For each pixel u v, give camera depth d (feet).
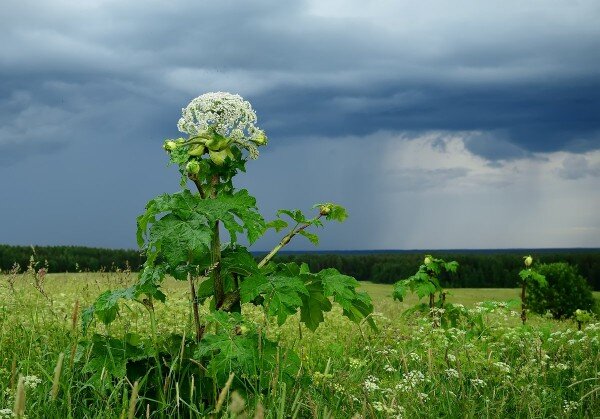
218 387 12.91
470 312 25.91
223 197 13.87
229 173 14.80
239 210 13.73
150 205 13.93
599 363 19.02
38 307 24.03
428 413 13.99
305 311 15.89
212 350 13.25
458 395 15.38
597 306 54.29
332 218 15.89
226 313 13.60
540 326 24.36
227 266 14.64
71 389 13.41
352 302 16.34
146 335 20.20
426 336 22.86
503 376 17.49
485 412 14.74
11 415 11.12
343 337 23.80
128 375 13.87
